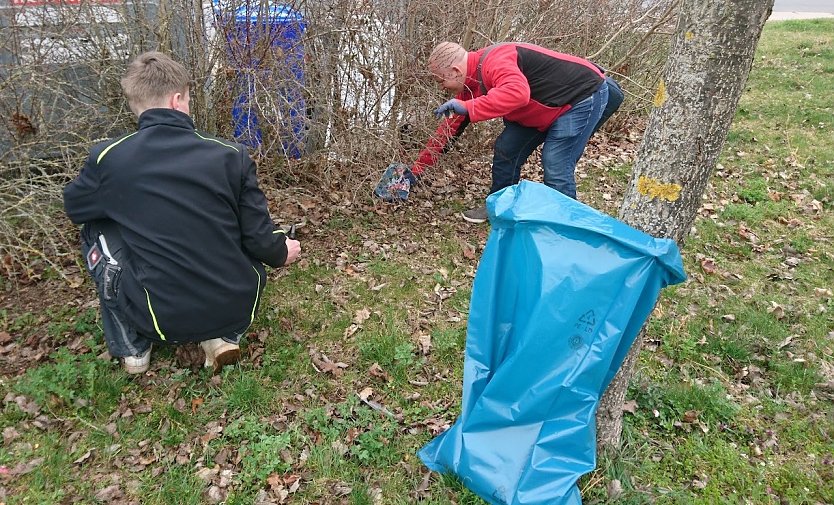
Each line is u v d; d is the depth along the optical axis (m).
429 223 4.54
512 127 4.12
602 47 5.80
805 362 3.27
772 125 7.11
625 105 6.74
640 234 2.01
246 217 2.74
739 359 3.29
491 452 2.23
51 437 2.57
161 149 2.54
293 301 3.54
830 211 5.13
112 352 2.87
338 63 4.46
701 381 3.11
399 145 4.55
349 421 2.75
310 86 4.41
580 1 5.89
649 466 2.57
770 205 5.15
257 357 3.09
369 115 4.63
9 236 3.51
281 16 4.20
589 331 2.02
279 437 2.60
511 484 2.17
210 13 4.24
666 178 2.09
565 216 2.04
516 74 3.59
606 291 1.98
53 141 3.67
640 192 2.17
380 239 4.27
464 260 4.11
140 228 2.54
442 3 4.63
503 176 4.30
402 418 2.79
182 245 2.56
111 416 2.70
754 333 3.52
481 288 2.21
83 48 3.82
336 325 3.38
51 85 3.77
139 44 4.01
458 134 4.42
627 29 6.07
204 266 2.62
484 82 3.76
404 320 3.47
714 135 2.01
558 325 2.02
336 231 4.31
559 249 2.02
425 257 4.10
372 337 3.28
